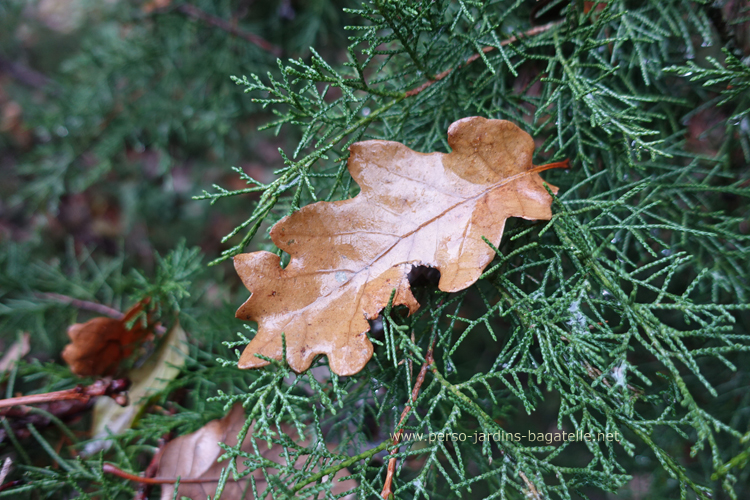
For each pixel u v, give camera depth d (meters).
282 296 0.26
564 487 0.25
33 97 0.64
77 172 0.50
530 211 0.26
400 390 0.28
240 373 0.32
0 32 0.63
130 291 0.37
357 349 0.25
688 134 0.30
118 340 0.32
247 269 0.26
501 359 0.26
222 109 0.46
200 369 0.32
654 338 0.25
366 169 0.27
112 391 0.30
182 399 0.32
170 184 0.48
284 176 0.27
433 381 0.26
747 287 0.28
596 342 0.26
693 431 0.32
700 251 0.29
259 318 0.26
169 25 0.45
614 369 0.25
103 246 0.60
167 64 0.47
